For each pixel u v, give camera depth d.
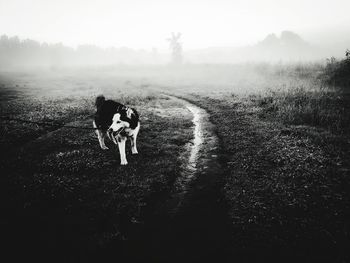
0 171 9.25
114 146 11.55
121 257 5.41
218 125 14.57
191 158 10.40
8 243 5.83
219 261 5.17
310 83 22.98
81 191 7.86
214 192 7.78
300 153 9.49
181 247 5.62
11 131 13.50
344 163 8.60
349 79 21.23
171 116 17.50
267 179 8.07
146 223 6.49
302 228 5.84
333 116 13.20
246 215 6.49
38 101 24.22
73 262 5.30
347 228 5.73
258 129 12.77
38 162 9.97
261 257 5.17
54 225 6.40
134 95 27.02
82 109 19.41
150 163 9.71
